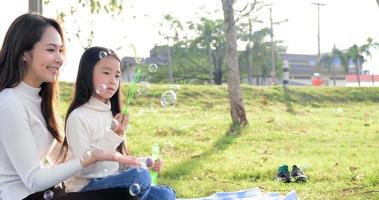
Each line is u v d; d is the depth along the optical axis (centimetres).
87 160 212
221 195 370
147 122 892
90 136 238
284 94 1409
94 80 244
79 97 245
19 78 223
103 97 247
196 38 3506
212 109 1138
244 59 3788
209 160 579
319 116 1107
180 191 427
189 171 516
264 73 3894
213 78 3528
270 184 459
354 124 948
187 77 3538
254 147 680
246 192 373
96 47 251
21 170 210
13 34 222
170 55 3528
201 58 3553
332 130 862
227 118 975
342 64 4062
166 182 464
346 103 1451
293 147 679
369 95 1541
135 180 227
